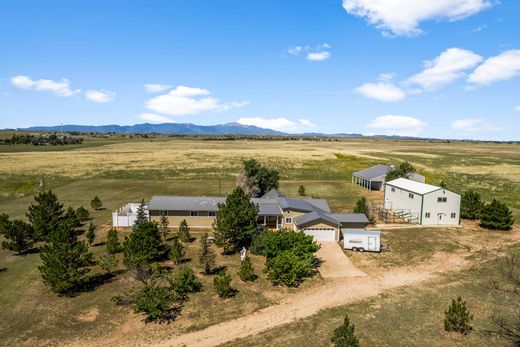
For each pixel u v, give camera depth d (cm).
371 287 3472
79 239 4697
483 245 4578
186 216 5216
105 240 4700
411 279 3644
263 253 4256
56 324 2786
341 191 8138
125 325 2800
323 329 2691
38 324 2775
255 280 3622
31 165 10706
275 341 2538
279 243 4088
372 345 2484
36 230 4566
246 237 4519
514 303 3077
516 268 3809
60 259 3256
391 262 4097
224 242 4362
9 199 7019
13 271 3706
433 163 12825
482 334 2619
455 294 3275
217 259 4166
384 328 2703
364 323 2778
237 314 2969
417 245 4588
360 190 8250
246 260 3672
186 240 4669
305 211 5112
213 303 3153
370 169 8956
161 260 4078
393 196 6384
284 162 12325
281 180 9481
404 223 5603
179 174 9906
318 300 3209
